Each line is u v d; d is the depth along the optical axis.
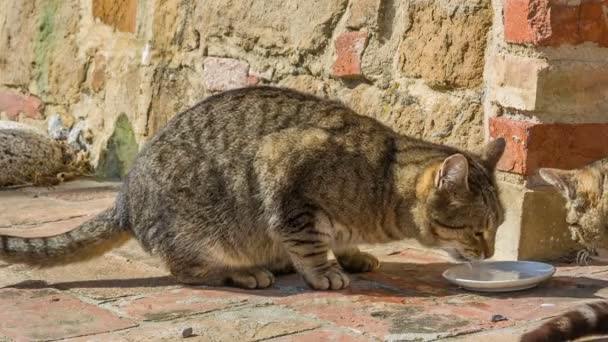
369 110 6.32
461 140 5.86
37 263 5.19
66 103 8.77
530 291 4.96
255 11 7.00
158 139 5.30
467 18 5.73
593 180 5.40
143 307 4.70
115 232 5.28
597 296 4.84
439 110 5.94
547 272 5.04
